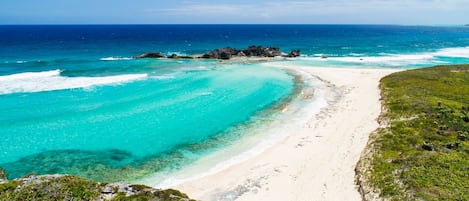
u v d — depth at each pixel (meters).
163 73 61.25
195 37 194.25
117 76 56.97
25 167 25.34
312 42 150.00
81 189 17.28
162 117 36.53
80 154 27.69
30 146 28.89
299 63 75.81
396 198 18.81
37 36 189.00
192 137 31.25
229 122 35.16
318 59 84.00
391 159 23.22
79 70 61.66
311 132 31.67
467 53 99.81
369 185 21.00
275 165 25.27
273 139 30.34
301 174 23.77
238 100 43.16
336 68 67.06
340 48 119.12
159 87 49.69
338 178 22.95
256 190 21.89
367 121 33.94
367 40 160.62
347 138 29.67
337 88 49.47
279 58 86.00
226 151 28.11
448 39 166.75
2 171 20.59
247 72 62.84
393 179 20.61
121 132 32.28
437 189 18.88
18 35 198.38
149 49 114.38
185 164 25.89
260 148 28.48
